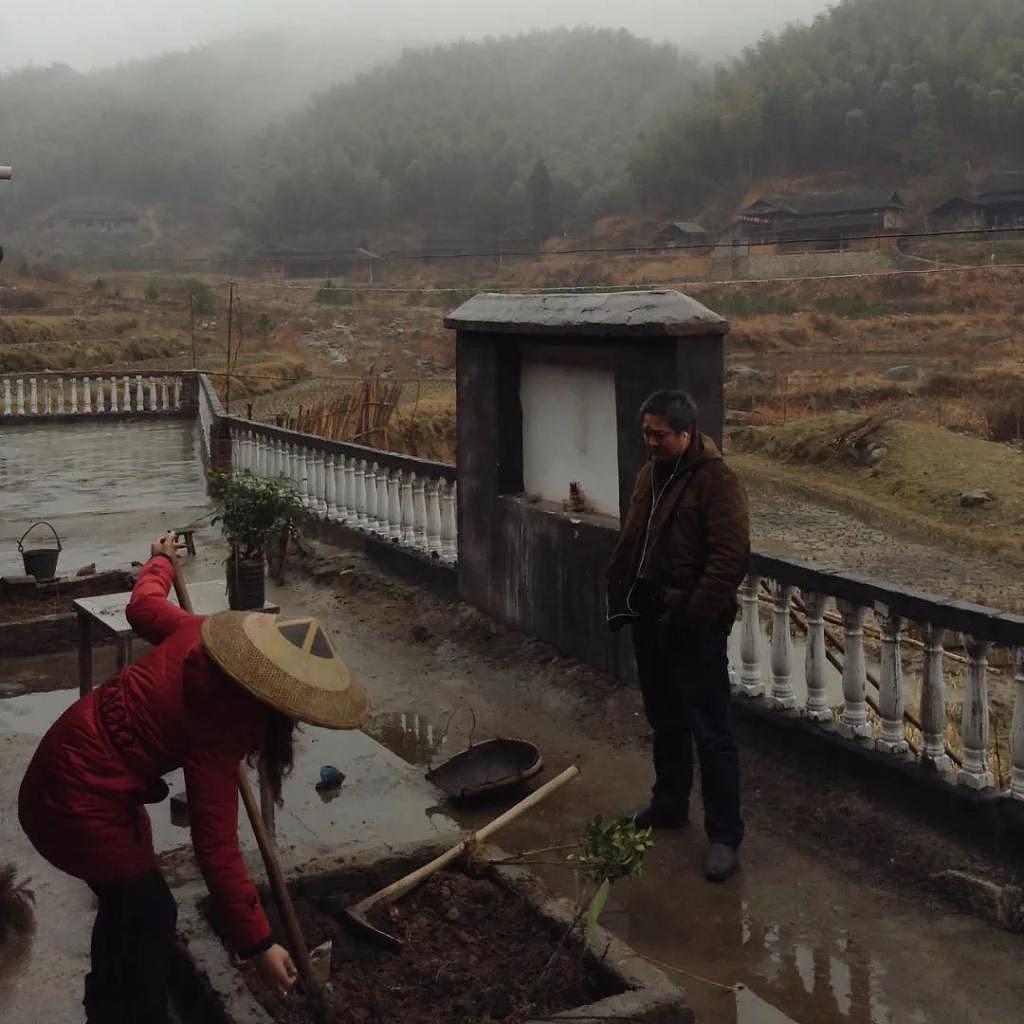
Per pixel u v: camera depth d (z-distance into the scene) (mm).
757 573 5781
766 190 158125
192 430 23188
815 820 5184
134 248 190125
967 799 4688
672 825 5270
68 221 198250
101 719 3162
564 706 6691
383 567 9492
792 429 27375
